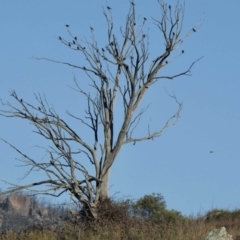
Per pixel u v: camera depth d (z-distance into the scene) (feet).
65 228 161.48
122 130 181.06
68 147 173.47
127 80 183.42
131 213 181.27
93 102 184.34
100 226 166.30
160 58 184.03
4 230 169.68
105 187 179.52
